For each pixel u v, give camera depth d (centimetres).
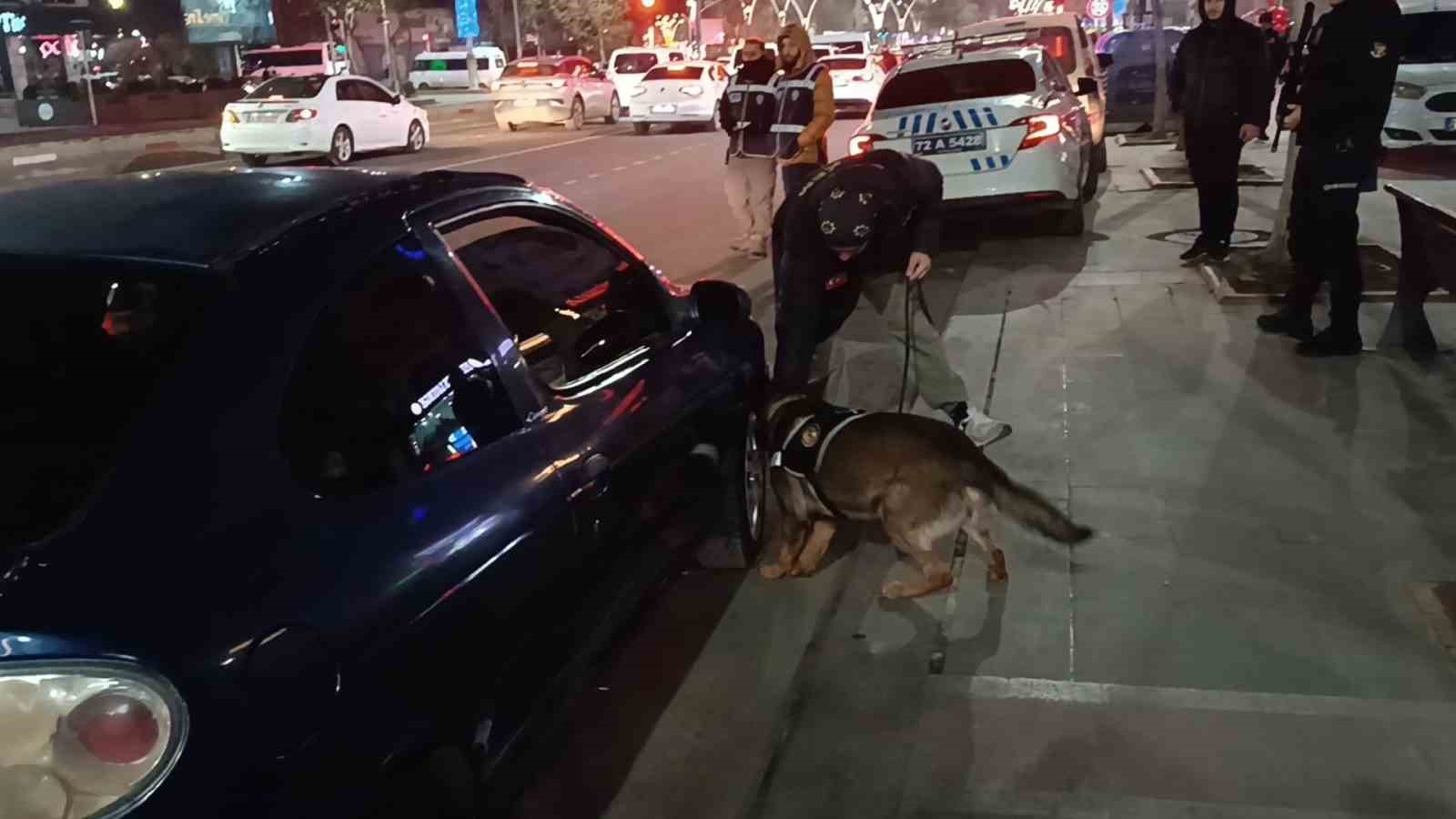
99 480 192
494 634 247
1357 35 589
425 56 4250
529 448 279
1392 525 450
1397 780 309
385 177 295
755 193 1001
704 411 387
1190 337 694
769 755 338
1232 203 845
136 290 225
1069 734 336
